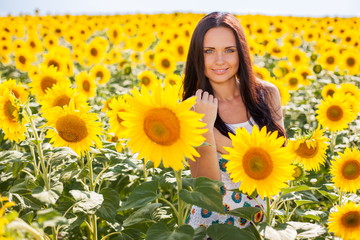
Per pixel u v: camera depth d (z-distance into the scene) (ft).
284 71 28.68
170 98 7.22
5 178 12.47
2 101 10.12
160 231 7.73
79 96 11.69
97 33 63.52
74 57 34.96
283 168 7.75
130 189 14.64
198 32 9.95
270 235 7.85
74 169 10.66
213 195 7.63
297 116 23.27
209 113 9.22
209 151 9.32
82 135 10.16
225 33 9.82
